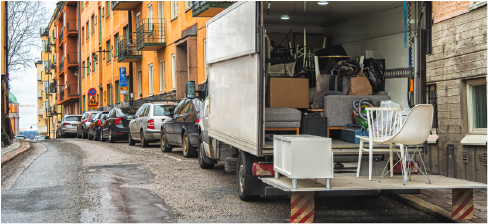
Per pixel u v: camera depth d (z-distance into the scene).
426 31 6.83
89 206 7.29
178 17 25.00
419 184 5.66
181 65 25.45
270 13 8.66
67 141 25.62
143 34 28.84
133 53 33.53
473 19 8.70
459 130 9.16
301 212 5.52
